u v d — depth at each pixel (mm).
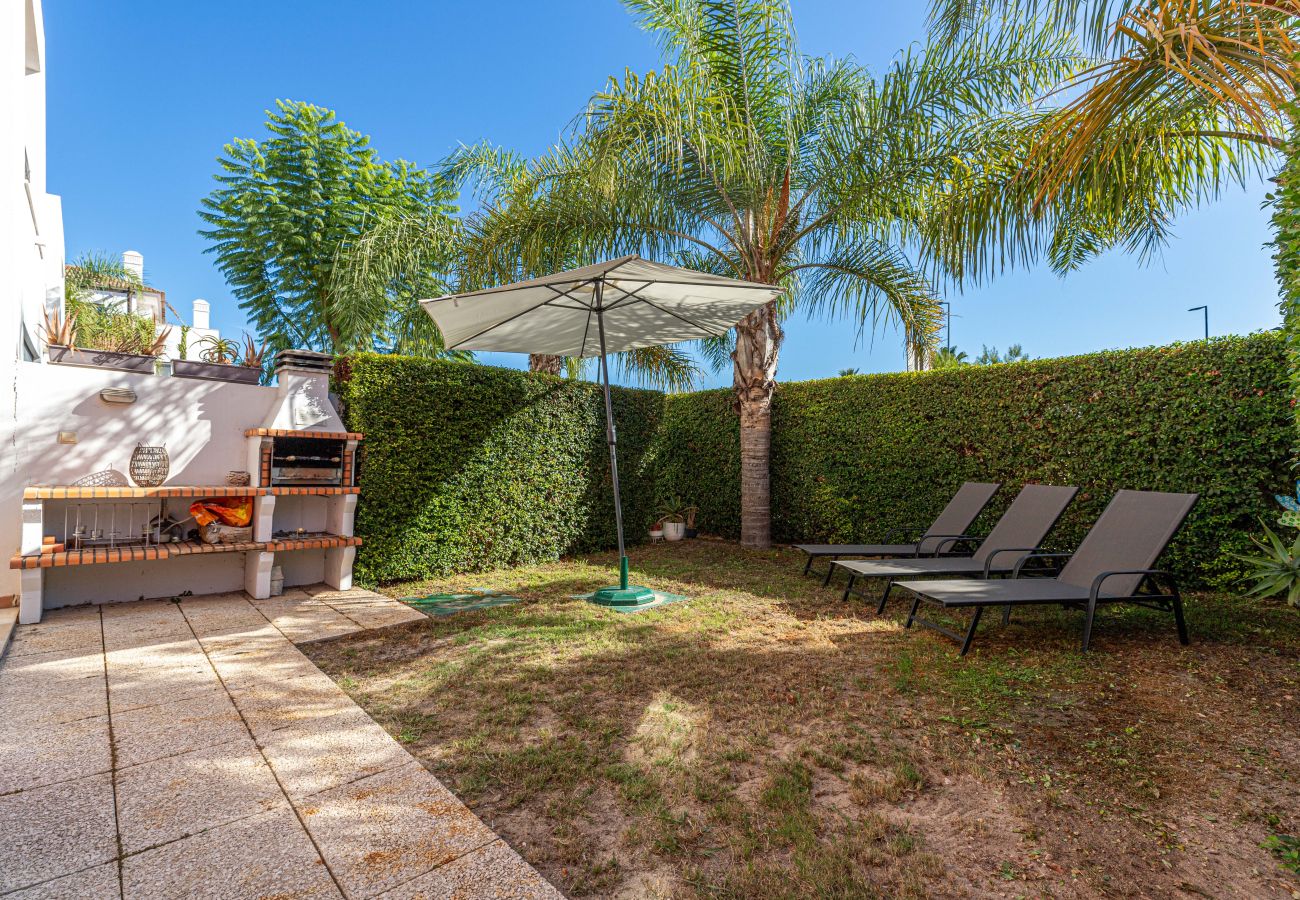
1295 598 3959
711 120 7230
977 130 6504
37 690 3404
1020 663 3717
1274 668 3377
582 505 8555
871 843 2047
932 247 6484
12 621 4625
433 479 6844
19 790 2348
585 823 2188
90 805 2246
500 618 5051
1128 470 5875
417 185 16422
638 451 9586
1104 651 3846
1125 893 1791
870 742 2764
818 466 8812
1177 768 2453
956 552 6277
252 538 5738
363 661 3973
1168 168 5492
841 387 8562
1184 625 3941
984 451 7043
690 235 8500
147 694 3359
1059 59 6391
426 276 11023
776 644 4297
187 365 6074
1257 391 5090
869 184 7227
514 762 2611
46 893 1761
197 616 5059
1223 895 1773
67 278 18594
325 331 14891
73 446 5273
